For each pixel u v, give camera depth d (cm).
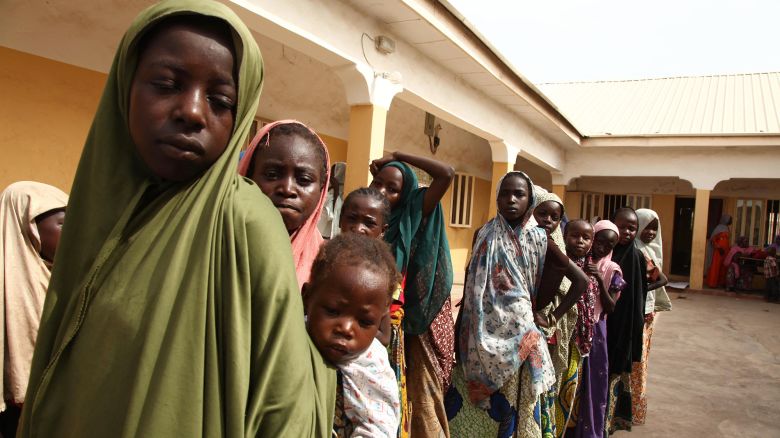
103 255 88
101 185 92
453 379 283
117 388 78
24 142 371
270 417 79
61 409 86
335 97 680
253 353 81
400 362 208
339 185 490
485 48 583
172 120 82
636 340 385
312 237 144
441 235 228
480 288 269
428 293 223
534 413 268
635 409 427
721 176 1181
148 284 81
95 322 84
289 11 373
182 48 82
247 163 135
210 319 78
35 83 373
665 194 1475
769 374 592
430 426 223
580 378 338
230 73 86
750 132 1078
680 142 1137
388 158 247
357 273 126
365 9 449
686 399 493
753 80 1519
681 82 1609
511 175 273
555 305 303
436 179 225
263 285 83
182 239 81
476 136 1137
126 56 86
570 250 351
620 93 1583
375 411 130
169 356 75
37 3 366
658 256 484
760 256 1284
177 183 91
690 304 1102
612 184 1516
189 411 74
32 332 175
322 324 127
